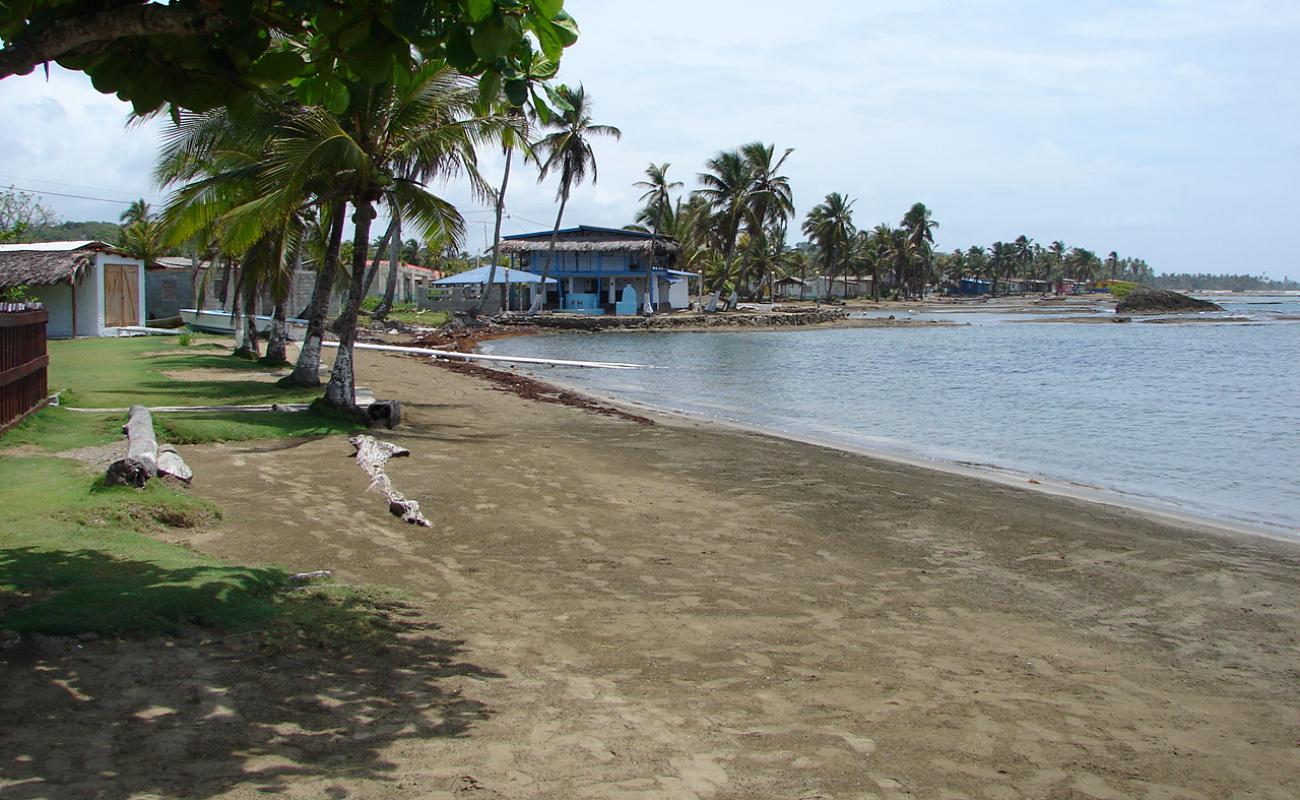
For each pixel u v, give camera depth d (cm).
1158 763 466
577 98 5741
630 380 2995
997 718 511
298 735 421
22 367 1145
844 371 3372
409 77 501
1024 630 695
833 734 472
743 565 835
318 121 1480
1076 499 1235
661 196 6838
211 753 396
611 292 7144
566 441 1567
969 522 1049
